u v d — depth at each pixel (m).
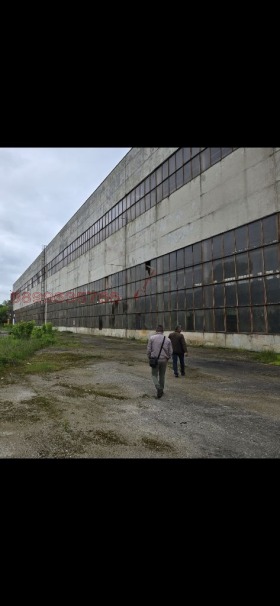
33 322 25.83
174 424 5.57
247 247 17.31
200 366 12.71
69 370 11.91
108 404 6.97
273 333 15.62
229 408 6.64
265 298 16.09
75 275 52.81
